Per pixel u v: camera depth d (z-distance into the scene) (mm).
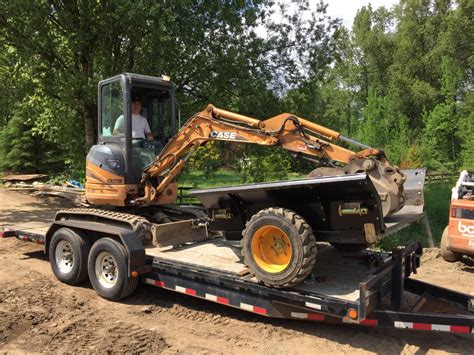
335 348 4336
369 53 49938
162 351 4273
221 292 4906
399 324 4105
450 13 43500
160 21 10922
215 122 5773
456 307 4797
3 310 5270
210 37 12891
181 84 13102
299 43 13352
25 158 21672
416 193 5094
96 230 5832
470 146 28578
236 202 4789
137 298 5801
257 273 4398
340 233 4234
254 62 12945
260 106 12383
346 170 4574
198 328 4852
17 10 11055
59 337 4555
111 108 6750
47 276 6688
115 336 4582
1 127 23516
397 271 4707
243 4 12703
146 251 5949
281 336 4613
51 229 6637
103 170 6598
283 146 5105
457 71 34938
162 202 6660
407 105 43219
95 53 12742
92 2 11742
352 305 3924
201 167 12883
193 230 6234
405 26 45938
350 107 50875
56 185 16188
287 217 4172
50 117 14094
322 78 13438
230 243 6426
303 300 4191
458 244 7188
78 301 5621
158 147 6965
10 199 14734
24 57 11688
